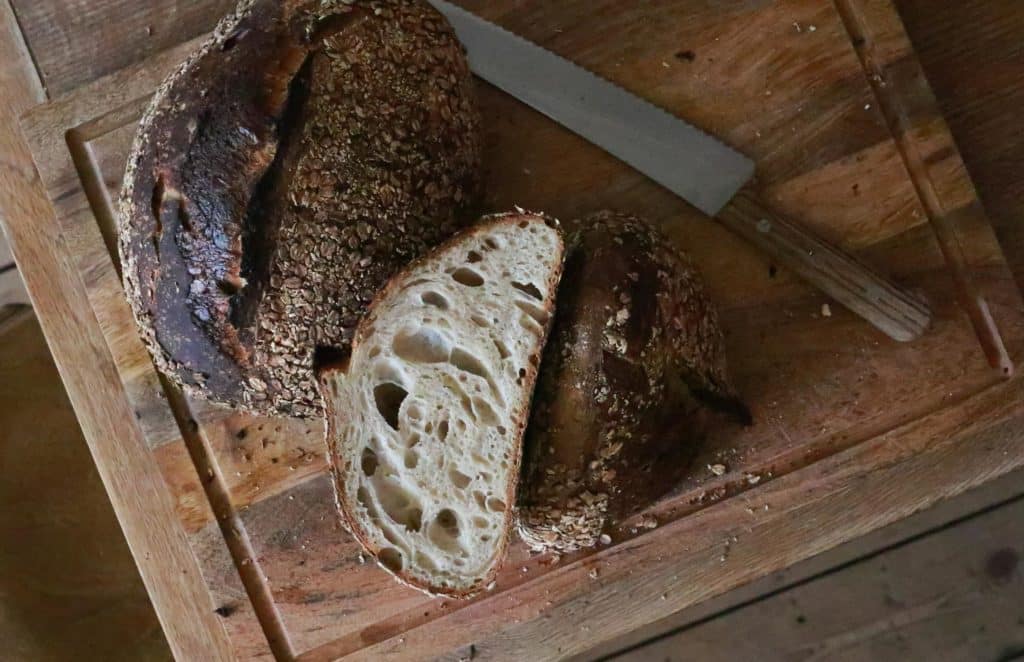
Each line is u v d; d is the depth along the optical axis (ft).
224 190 2.96
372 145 3.02
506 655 3.36
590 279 3.03
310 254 3.01
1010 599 3.59
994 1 3.41
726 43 3.34
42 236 3.43
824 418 3.31
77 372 3.42
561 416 3.03
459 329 3.02
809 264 3.27
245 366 3.07
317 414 3.21
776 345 3.33
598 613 3.34
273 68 2.97
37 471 3.75
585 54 3.36
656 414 3.06
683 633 3.67
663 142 3.31
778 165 3.32
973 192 3.28
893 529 3.61
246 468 3.41
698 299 3.12
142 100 3.40
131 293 3.10
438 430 3.05
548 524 3.14
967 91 3.41
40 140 3.42
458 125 3.11
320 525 3.40
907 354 3.30
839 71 3.31
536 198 3.36
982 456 3.29
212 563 3.40
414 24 3.07
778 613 3.65
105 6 3.43
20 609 3.71
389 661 3.38
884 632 3.62
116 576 3.76
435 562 3.06
